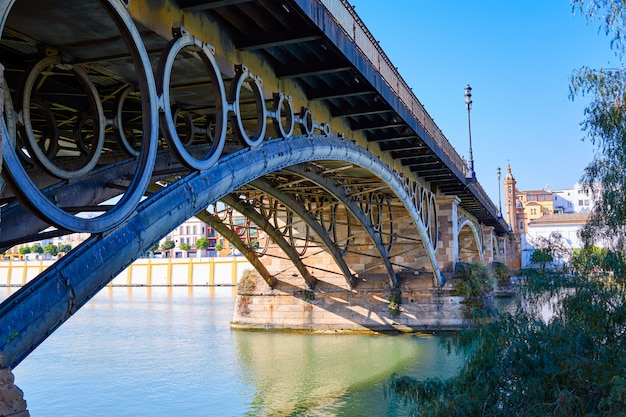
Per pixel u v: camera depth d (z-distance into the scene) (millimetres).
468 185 32656
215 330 33906
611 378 6938
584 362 7371
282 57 13070
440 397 8188
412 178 26969
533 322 8039
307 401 17688
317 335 31422
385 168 21094
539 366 7613
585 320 7949
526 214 137000
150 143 7809
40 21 8266
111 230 7363
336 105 16766
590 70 8648
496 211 57094
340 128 17562
